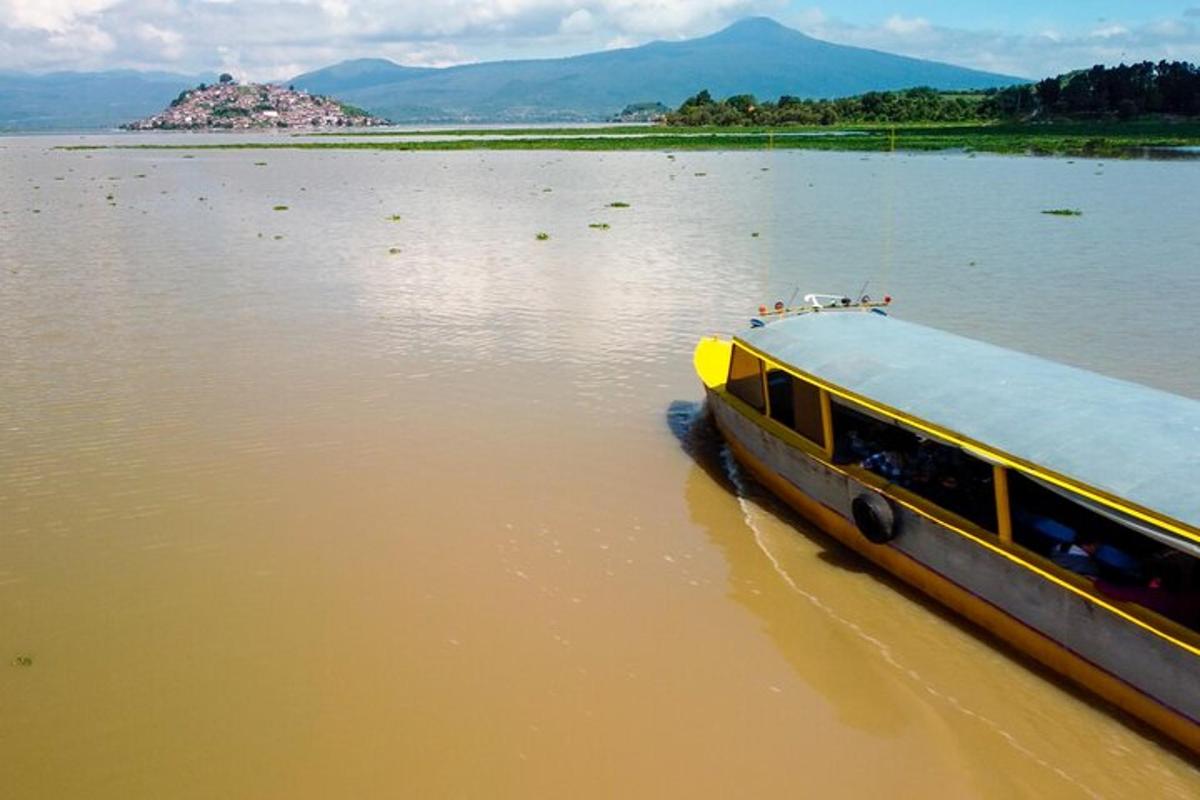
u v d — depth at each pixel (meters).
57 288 28.31
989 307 24.77
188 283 29.09
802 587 12.18
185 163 95.25
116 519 13.58
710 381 16.97
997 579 10.59
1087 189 52.84
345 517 13.70
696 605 11.73
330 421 17.27
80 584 11.95
